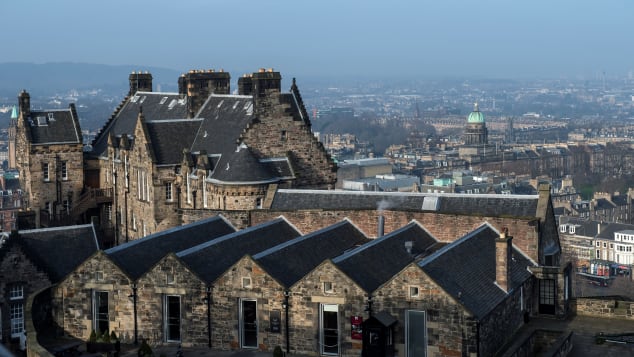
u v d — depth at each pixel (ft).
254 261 314.96
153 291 324.39
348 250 369.30
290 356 310.86
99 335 319.06
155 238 368.07
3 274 392.88
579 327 343.05
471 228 380.37
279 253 333.83
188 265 322.96
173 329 326.44
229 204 528.63
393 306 301.02
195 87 633.20
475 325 289.94
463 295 298.97
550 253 386.32
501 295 320.70
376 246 342.85
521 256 367.25
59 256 422.41
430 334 296.51
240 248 360.69
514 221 370.32
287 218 413.18
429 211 389.19
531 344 325.01
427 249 370.32
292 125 559.79
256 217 420.36
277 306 313.53
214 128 597.11
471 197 404.57
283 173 549.13
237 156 534.37
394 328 300.81
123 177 643.04
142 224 613.52
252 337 319.47
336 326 309.83
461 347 292.40
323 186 574.56
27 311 321.52
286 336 313.32
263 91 551.18
